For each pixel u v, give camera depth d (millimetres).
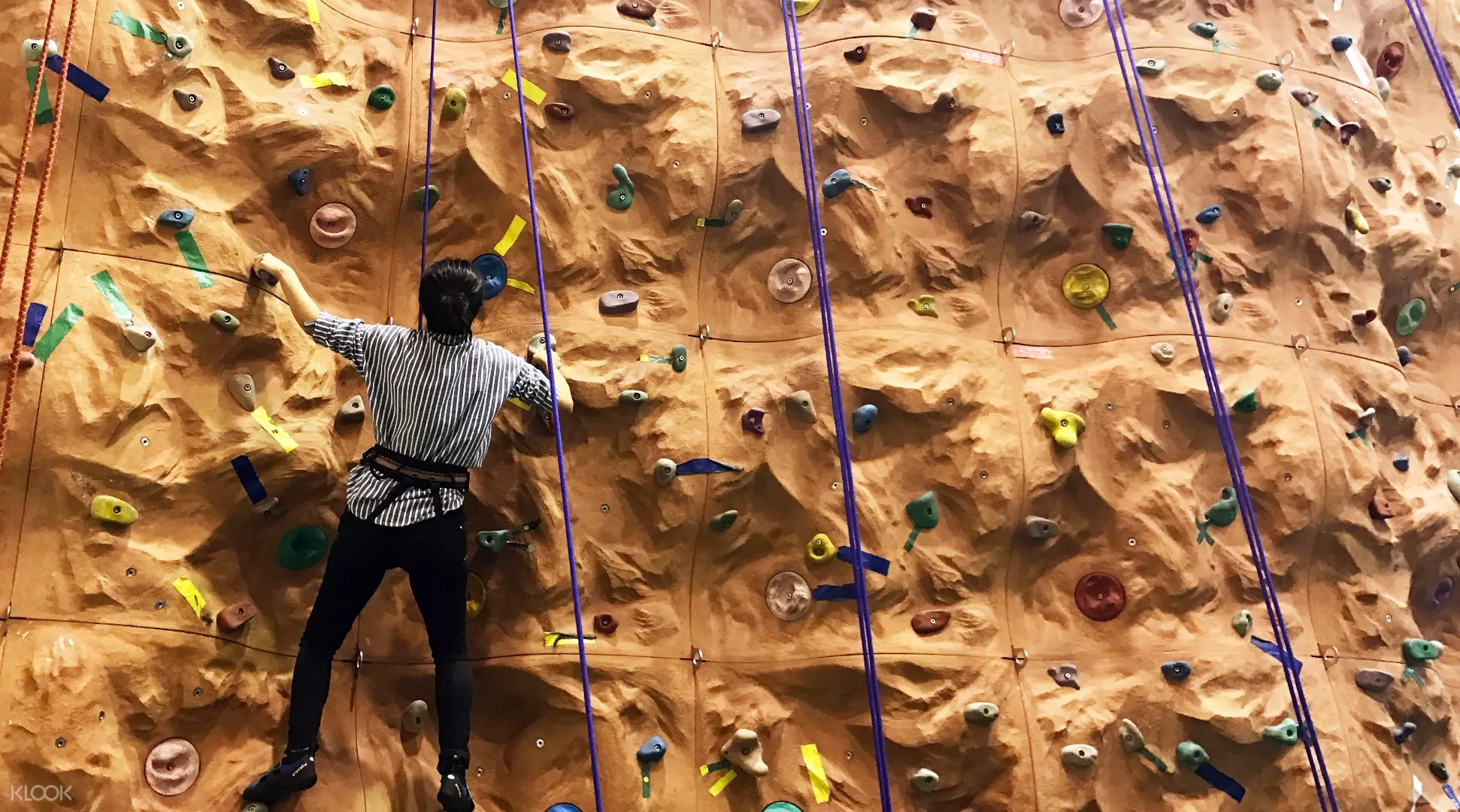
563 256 3465
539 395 2891
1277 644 3518
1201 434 3670
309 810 2812
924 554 3441
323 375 3158
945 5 4008
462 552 2678
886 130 3801
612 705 3160
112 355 2736
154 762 2643
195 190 3033
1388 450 4016
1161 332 3754
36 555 2594
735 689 3293
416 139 3439
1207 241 3879
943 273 3719
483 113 3518
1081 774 3281
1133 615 3500
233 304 2955
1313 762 3135
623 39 3676
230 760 2766
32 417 2605
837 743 3273
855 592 3359
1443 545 4016
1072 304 3799
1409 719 3676
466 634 3139
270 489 2953
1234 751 3357
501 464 3256
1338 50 4273
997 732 3268
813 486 3428
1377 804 3449
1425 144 4625
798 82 3748
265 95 3221
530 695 3145
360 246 3371
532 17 3693
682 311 3570
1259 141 3928
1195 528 3557
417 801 2969
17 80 2830
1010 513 3490
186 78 3074
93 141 2887
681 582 3385
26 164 2789
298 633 2994
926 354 3594
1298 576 3684
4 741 2420
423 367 2656
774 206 3689
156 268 2873
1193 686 3391
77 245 2799
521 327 3379
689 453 3369
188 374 2877
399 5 3619
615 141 3609
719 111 3674
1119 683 3395
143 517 2748
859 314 3654
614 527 3336
